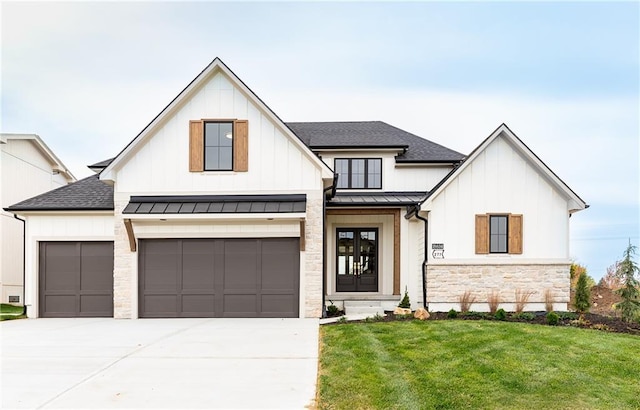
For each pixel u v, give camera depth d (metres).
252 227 14.27
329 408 6.01
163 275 14.38
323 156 18.19
